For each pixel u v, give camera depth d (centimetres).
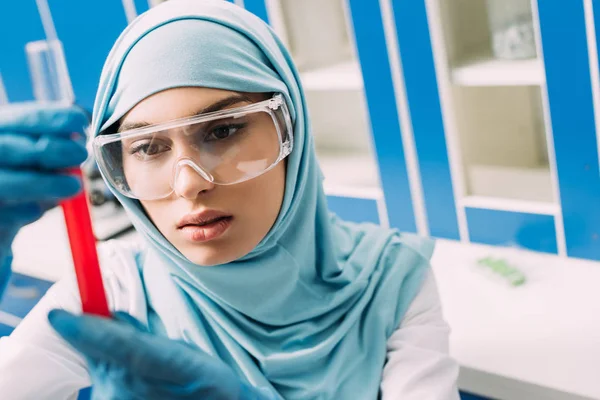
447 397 127
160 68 108
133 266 138
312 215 128
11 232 88
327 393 129
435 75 178
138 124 110
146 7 210
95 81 230
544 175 192
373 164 218
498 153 197
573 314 157
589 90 159
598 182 167
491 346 152
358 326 136
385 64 184
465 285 173
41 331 128
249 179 109
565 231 177
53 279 215
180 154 104
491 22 176
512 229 185
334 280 135
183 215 108
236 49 112
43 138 81
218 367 91
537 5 158
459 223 192
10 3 237
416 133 188
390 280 139
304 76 201
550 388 139
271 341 130
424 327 138
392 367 132
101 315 88
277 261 124
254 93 113
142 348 84
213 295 126
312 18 204
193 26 111
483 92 191
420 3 172
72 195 82
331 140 231
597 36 154
